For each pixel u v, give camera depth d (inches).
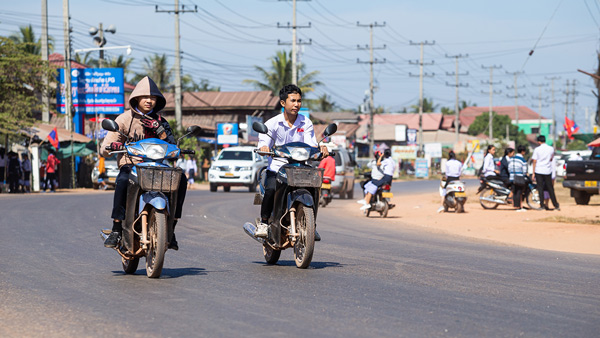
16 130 1258.0
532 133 5738.2
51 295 260.4
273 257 350.9
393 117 4082.2
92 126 1975.9
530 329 206.8
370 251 423.5
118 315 222.8
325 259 379.2
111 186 1470.2
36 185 1328.7
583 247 476.4
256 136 2326.5
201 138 2113.7
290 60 2780.5
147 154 287.4
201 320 214.7
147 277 303.0
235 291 267.0
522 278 313.6
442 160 2689.5
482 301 251.6
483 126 4493.1
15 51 1322.6
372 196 748.0
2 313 228.8
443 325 210.1
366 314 225.0
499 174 841.5
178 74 1790.1
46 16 1405.0
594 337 199.0
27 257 374.6
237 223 620.4
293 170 318.0
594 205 914.1
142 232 289.9
